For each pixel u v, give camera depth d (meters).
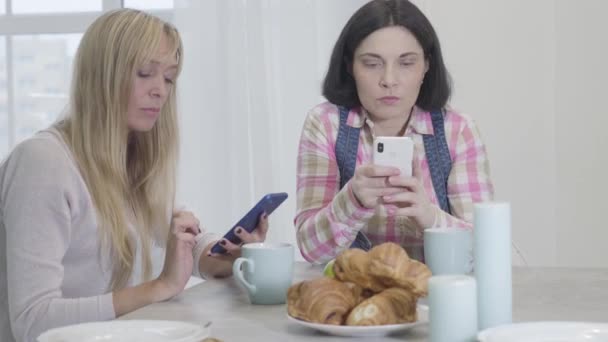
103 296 1.30
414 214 1.48
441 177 1.75
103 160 1.45
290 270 1.21
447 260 1.29
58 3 3.26
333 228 1.55
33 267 1.31
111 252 1.47
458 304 0.86
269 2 2.97
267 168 2.98
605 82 2.77
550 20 2.81
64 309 1.28
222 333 1.00
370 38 1.66
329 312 0.97
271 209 1.52
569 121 2.81
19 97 3.30
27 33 3.28
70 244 1.43
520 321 1.03
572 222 2.84
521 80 2.84
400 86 1.66
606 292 1.24
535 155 2.85
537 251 2.87
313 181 1.76
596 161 2.80
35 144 1.39
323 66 2.99
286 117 2.99
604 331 0.87
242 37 2.98
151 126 1.50
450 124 1.78
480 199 1.74
